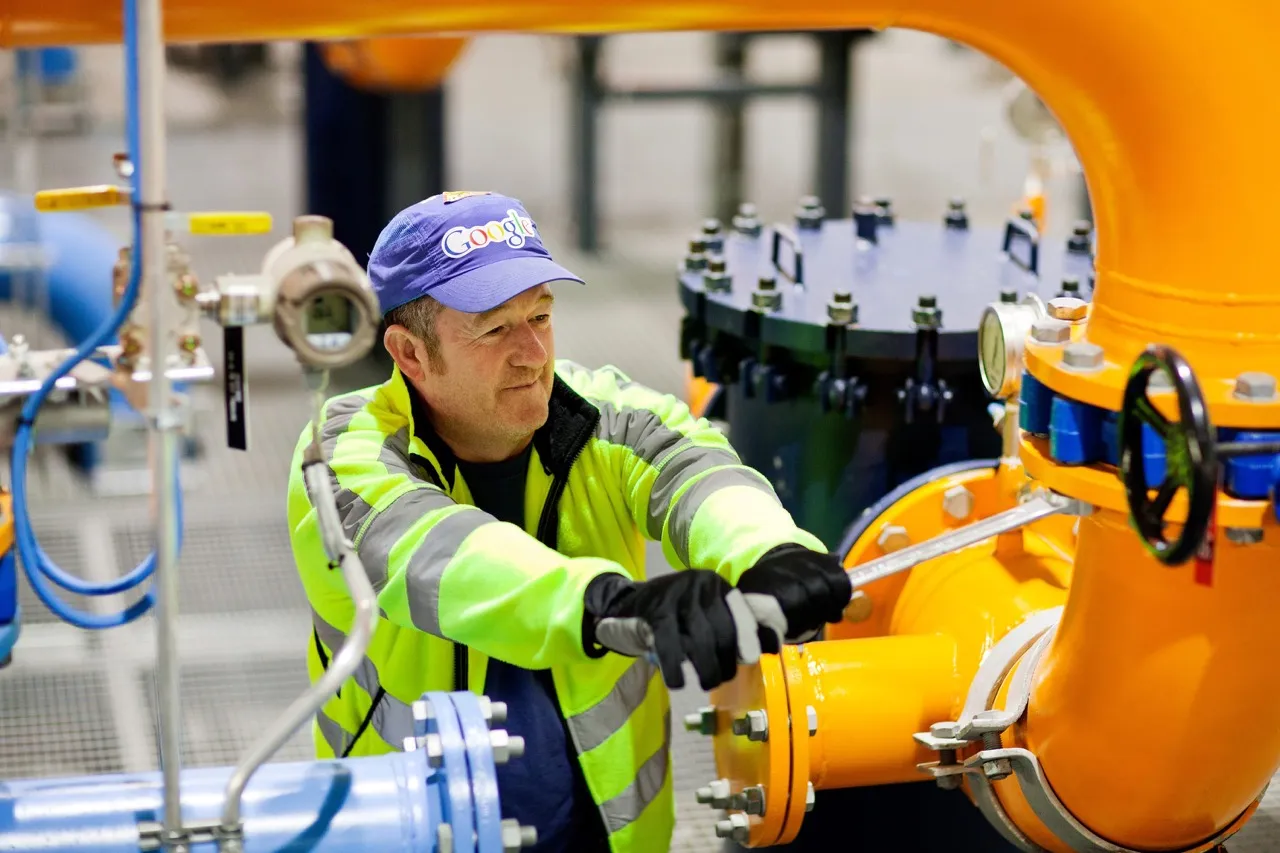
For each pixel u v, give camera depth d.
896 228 3.31
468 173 8.48
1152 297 1.63
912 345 2.57
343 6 1.48
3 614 1.85
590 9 1.53
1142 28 1.54
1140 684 1.75
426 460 1.95
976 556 2.23
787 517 1.82
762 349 2.73
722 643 1.50
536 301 1.90
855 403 2.61
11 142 6.07
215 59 9.30
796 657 2.04
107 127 7.89
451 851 1.53
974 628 2.10
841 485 2.73
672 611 1.51
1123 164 1.62
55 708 3.15
